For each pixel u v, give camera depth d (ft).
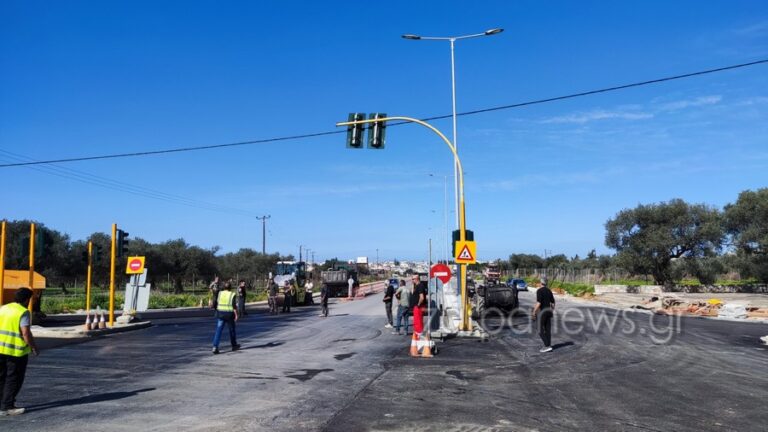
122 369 40.78
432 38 84.17
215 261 233.96
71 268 179.63
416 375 38.83
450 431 24.70
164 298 143.02
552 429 25.27
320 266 397.60
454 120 84.89
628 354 49.88
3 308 27.45
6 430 24.27
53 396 31.32
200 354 48.83
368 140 63.57
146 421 25.94
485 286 101.65
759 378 38.47
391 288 73.15
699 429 25.61
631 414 28.14
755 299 129.29
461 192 63.93
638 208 176.45
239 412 27.78
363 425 25.52
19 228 164.35
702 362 45.50
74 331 63.26
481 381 36.83
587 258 334.85
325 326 75.31
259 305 143.02
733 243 165.89
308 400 30.66
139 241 212.23
